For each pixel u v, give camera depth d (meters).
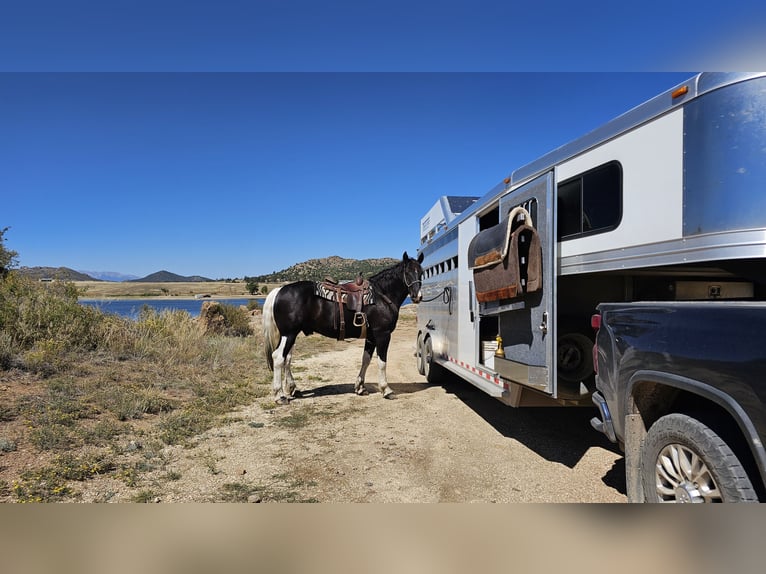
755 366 2.17
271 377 9.44
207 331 15.02
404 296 8.23
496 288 5.19
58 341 8.28
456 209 8.37
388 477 4.45
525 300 4.83
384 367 8.01
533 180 4.73
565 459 4.91
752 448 2.16
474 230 6.53
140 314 11.67
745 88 2.91
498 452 5.15
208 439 5.59
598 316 3.65
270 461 4.88
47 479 4.04
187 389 7.86
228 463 4.80
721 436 2.41
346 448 5.30
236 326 17.12
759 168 2.86
